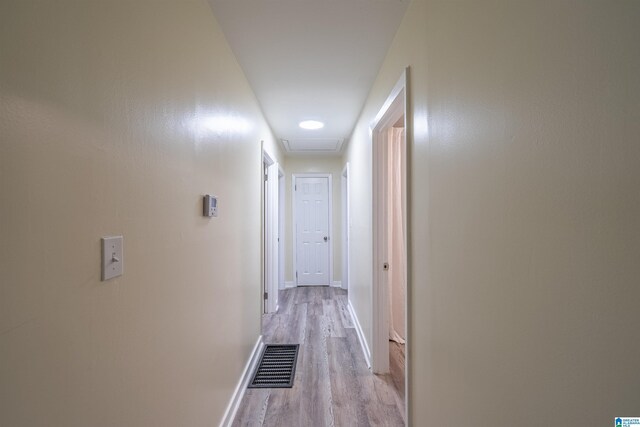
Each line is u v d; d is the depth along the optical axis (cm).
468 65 96
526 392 71
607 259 51
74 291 68
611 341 51
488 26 86
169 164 112
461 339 102
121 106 85
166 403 110
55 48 64
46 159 62
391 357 271
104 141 78
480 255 90
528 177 70
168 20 112
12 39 55
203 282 145
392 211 315
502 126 79
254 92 262
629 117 48
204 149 146
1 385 53
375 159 242
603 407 52
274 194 402
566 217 60
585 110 55
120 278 84
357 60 207
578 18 57
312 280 539
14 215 55
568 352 59
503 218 79
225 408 179
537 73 67
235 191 201
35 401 59
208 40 152
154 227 102
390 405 202
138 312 93
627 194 48
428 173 129
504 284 79
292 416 191
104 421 78
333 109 302
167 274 111
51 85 63
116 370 83
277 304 418
